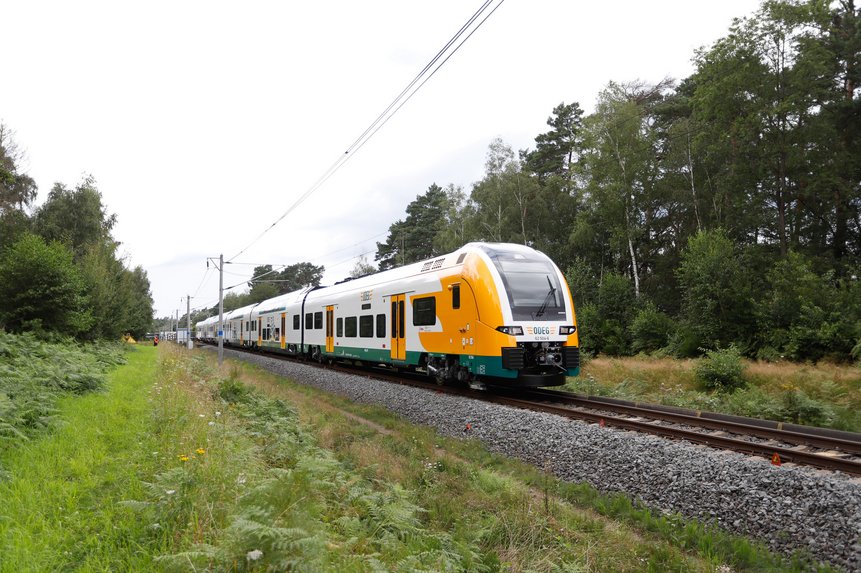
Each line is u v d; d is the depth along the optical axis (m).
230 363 27.77
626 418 10.30
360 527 4.71
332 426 10.87
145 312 54.00
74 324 19.53
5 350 11.84
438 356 14.87
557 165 49.44
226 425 7.97
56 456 5.57
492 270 12.96
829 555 4.94
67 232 35.12
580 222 36.00
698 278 25.59
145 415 8.02
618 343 29.25
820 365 18.38
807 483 5.83
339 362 24.53
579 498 6.93
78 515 4.19
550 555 4.99
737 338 24.09
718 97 28.98
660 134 40.69
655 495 6.61
